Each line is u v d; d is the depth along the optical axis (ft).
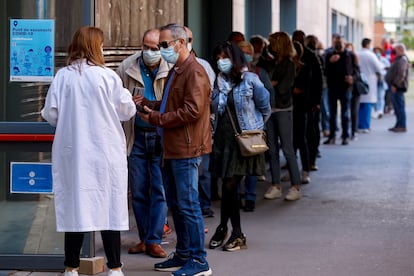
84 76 24.44
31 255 27.91
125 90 24.81
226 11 54.44
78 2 27.73
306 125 49.01
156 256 30.01
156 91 29.60
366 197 43.37
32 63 28.04
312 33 91.20
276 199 42.63
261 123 30.53
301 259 29.96
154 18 39.86
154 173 29.89
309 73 45.78
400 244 32.40
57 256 27.86
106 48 34.24
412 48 201.16
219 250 31.24
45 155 27.89
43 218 28.17
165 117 26.16
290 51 40.60
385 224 36.32
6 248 28.30
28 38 28.02
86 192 24.23
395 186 47.03
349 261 29.68
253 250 31.32
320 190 45.62
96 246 31.76
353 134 71.05
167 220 36.88
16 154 27.94
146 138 29.84
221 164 30.42
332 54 66.13
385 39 111.96
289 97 41.34
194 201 26.84
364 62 77.25
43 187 28.07
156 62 29.43
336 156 60.39
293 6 80.43
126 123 29.68
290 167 42.14
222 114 30.32
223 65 30.19
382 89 93.86
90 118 24.36
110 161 24.44
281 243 32.53
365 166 55.36
